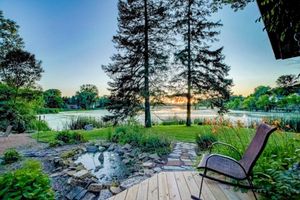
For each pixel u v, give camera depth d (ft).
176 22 45.44
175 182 10.99
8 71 63.77
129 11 44.04
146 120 43.50
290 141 13.62
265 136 7.68
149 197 9.27
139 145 24.41
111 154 23.39
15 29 66.90
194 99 46.06
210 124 23.40
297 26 8.55
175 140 27.04
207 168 8.54
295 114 26.02
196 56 46.19
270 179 9.31
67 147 26.18
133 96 44.21
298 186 8.42
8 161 19.89
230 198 8.96
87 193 12.39
